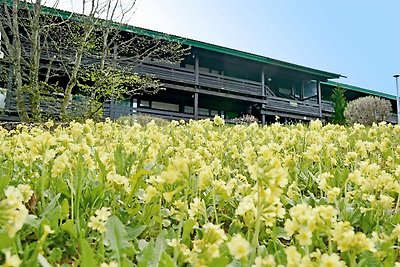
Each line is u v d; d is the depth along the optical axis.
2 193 1.57
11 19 12.42
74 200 1.59
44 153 1.58
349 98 32.81
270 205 1.08
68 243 1.27
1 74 12.67
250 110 25.83
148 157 2.11
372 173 1.70
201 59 23.48
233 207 1.75
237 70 25.44
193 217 1.40
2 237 0.85
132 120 11.18
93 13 11.59
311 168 2.53
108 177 1.55
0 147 2.65
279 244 1.21
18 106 10.42
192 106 23.94
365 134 4.94
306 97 29.14
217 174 2.12
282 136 3.66
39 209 1.46
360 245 0.92
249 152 1.87
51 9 12.18
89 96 13.08
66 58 12.55
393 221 1.52
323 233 1.41
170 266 0.90
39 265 0.97
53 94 11.88
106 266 0.82
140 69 19.94
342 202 1.66
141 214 1.51
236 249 0.82
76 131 2.91
